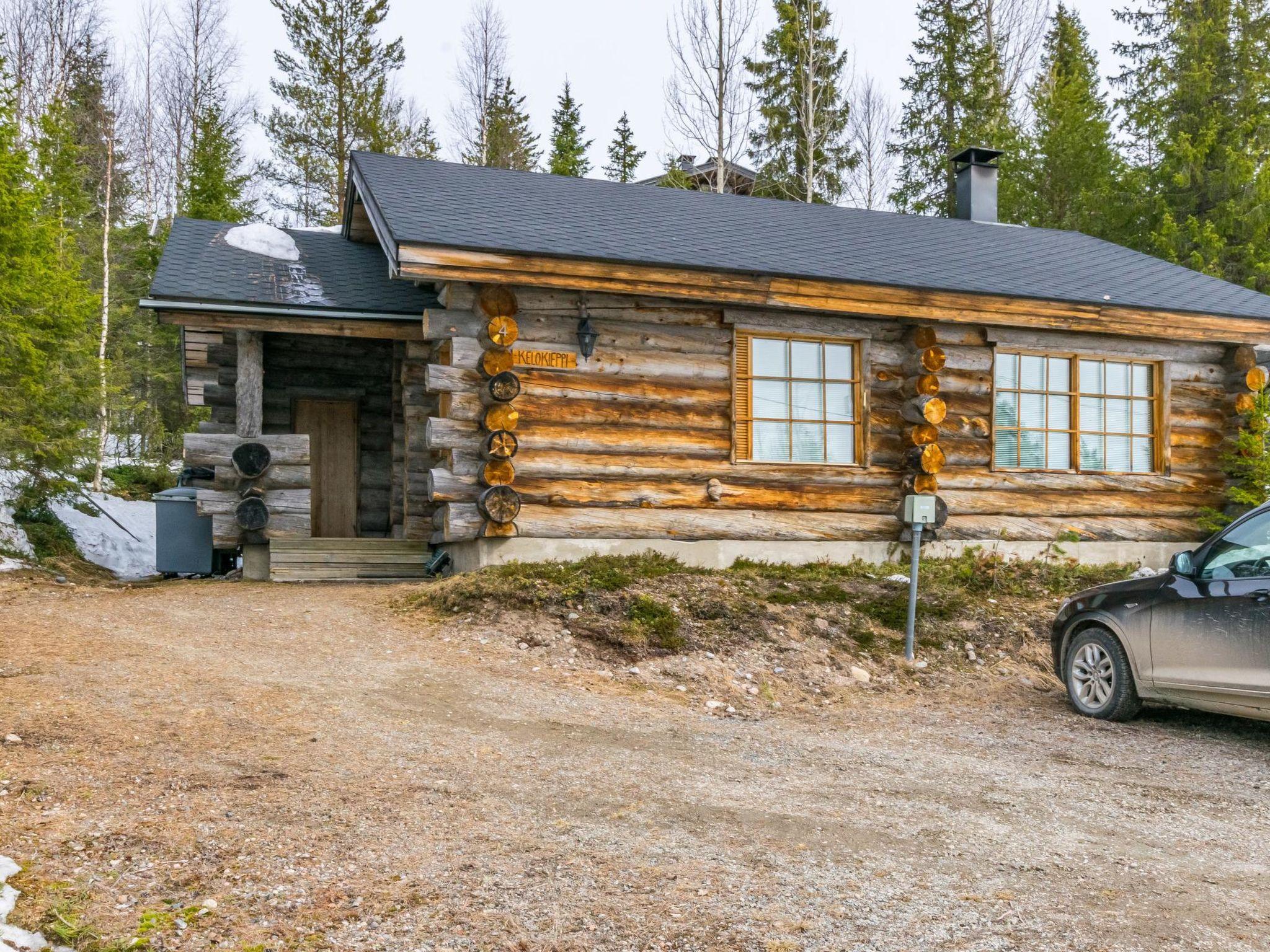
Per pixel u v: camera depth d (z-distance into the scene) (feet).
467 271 30.71
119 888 11.60
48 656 22.06
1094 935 11.67
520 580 29.66
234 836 13.24
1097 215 78.43
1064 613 25.43
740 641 28.04
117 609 29.09
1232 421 42.96
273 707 19.53
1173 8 86.02
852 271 35.88
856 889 12.76
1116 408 42.16
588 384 34.09
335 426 46.62
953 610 31.71
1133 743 21.95
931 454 37.45
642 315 34.78
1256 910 12.66
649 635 27.58
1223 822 16.42
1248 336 41.19
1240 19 82.64
